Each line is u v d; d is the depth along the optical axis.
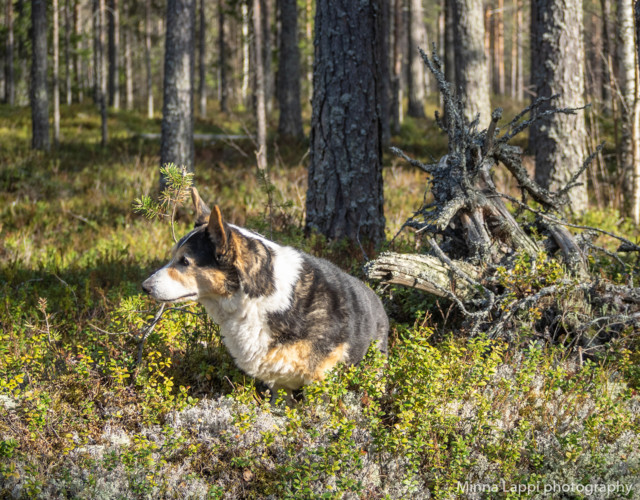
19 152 17.09
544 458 3.83
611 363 4.84
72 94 37.66
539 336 5.23
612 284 5.39
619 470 3.75
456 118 5.69
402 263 5.06
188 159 12.77
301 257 4.25
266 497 3.59
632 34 11.60
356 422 3.99
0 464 3.53
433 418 3.87
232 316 4.00
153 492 3.49
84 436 4.00
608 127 16.70
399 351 4.32
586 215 10.34
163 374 4.50
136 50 46.47
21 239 9.54
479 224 5.54
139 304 4.87
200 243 3.87
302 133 23.19
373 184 7.76
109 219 11.39
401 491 3.59
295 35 22.66
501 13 38.88
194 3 12.49
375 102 7.70
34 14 18.22
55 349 4.89
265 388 4.70
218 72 43.28
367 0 7.50
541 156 11.03
